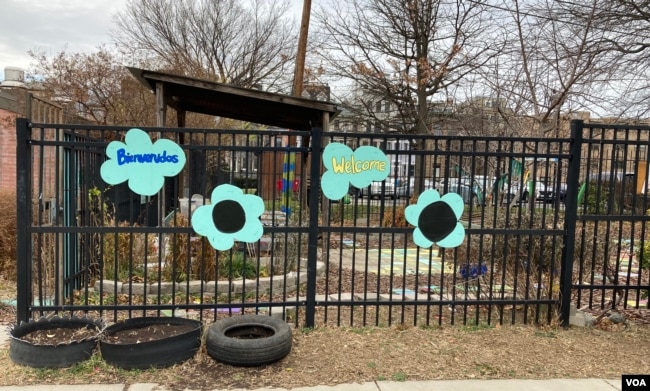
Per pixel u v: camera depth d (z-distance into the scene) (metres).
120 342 3.83
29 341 3.84
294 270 6.89
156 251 6.84
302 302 4.73
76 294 5.70
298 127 11.45
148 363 3.73
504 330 4.86
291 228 4.66
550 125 7.96
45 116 5.28
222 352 3.81
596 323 5.12
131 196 4.45
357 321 5.12
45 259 5.15
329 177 4.69
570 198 4.91
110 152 4.35
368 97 20.34
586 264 5.47
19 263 4.28
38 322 4.08
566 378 3.83
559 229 4.95
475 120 11.00
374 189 14.80
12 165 12.45
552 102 7.82
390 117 20.91
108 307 4.38
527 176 9.35
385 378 3.74
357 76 19.67
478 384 3.69
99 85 16.86
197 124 18.77
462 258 5.86
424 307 5.75
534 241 5.21
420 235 4.81
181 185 11.23
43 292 5.10
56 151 4.49
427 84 17.50
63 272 5.16
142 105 17.45
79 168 5.70
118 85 17.27
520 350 4.36
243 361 3.78
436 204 4.82
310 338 4.50
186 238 6.18
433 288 6.75
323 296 6.05
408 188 5.03
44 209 5.24
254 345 3.79
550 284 4.95
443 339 4.57
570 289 4.99
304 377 3.72
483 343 4.50
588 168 4.96
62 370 3.67
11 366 3.72
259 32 28.67
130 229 4.39
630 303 6.12
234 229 4.55
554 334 4.79
